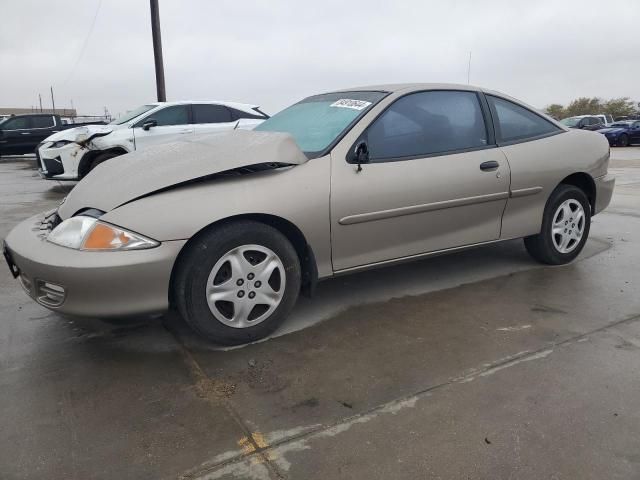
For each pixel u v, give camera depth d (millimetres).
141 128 8938
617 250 4602
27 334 3057
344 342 2887
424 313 3266
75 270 2436
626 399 2289
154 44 15992
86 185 3027
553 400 2289
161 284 2551
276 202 2768
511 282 3795
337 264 3096
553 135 3990
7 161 17891
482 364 2615
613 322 3082
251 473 1883
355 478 1848
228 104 9883
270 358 2719
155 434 2107
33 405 2320
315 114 3551
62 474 1886
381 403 2295
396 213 3178
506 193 3646
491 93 3816
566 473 1854
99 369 2639
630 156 17406
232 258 2711
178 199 2602
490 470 1875
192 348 2852
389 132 3250
